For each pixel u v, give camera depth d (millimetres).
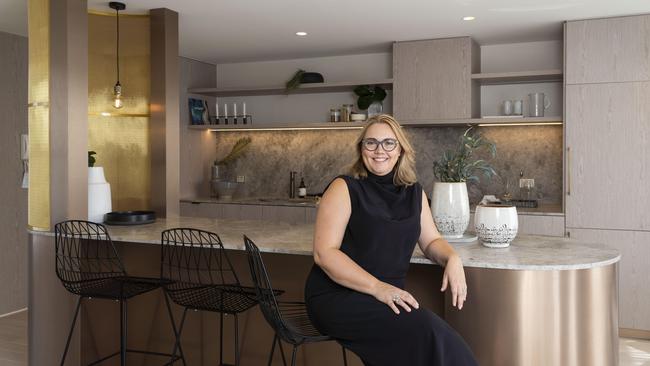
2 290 5223
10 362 3957
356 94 5922
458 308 2396
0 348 4262
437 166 2939
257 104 6625
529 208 5191
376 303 2068
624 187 4633
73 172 3574
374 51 5984
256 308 3182
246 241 2375
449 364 1973
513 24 4871
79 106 3611
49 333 3641
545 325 2361
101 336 3582
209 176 6699
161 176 4285
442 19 4703
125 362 3318
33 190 3730
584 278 2396
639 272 4605
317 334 2277
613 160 4656
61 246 3521
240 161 6684
